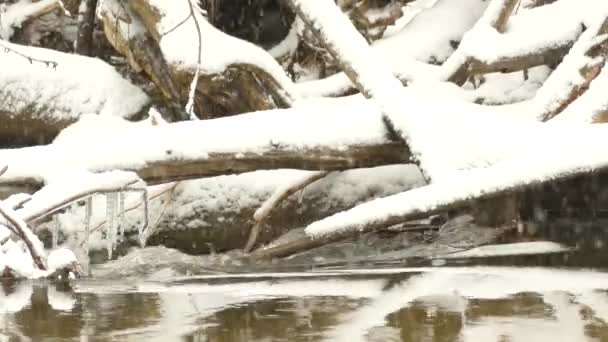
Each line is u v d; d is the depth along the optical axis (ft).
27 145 88.74
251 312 31.48
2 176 64.75
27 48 90.43
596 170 60.13
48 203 61.00
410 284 42.34
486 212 70.13
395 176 76.74
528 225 72.02
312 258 66.28
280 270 55.88
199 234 75.82
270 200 72.90
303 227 75.87
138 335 25.85
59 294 40.81
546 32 83.56
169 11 83.30
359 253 67.36
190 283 45.85
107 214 68.23
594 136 62.03
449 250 64.64
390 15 94.94
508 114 71.72
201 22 82.89
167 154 65.57
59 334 26.25
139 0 84.79
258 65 80.64
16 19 103.09
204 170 66.44
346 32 71.72
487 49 82.38
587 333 25.23
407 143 65.77
